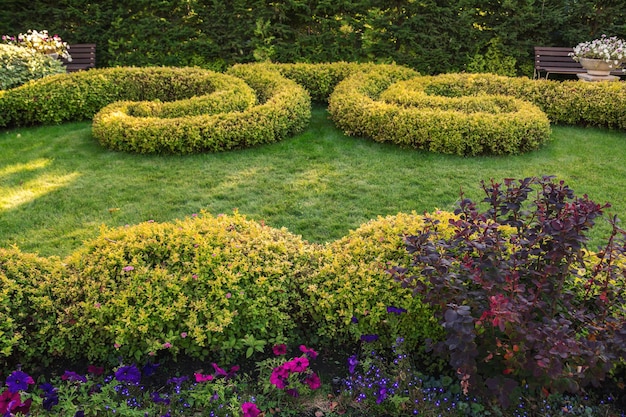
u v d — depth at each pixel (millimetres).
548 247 3084
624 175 6156
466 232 3023
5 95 7742
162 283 3414
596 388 3111
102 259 3553
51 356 3387
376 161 6527
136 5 10828
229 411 2916
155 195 5609
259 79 8922
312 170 6262
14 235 4828
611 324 2914
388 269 3379
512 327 2789
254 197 5586
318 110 9023
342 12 10711
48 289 3469
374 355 3264
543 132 6934
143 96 8727
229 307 3365
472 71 10672
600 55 9102
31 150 6859
